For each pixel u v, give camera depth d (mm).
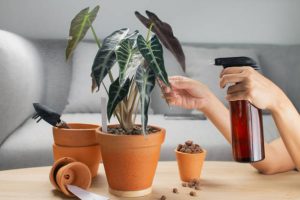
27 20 2637
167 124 2029
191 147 915
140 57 734
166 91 958
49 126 1936
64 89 2471
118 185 797
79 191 788
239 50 2561
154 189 850
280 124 885
